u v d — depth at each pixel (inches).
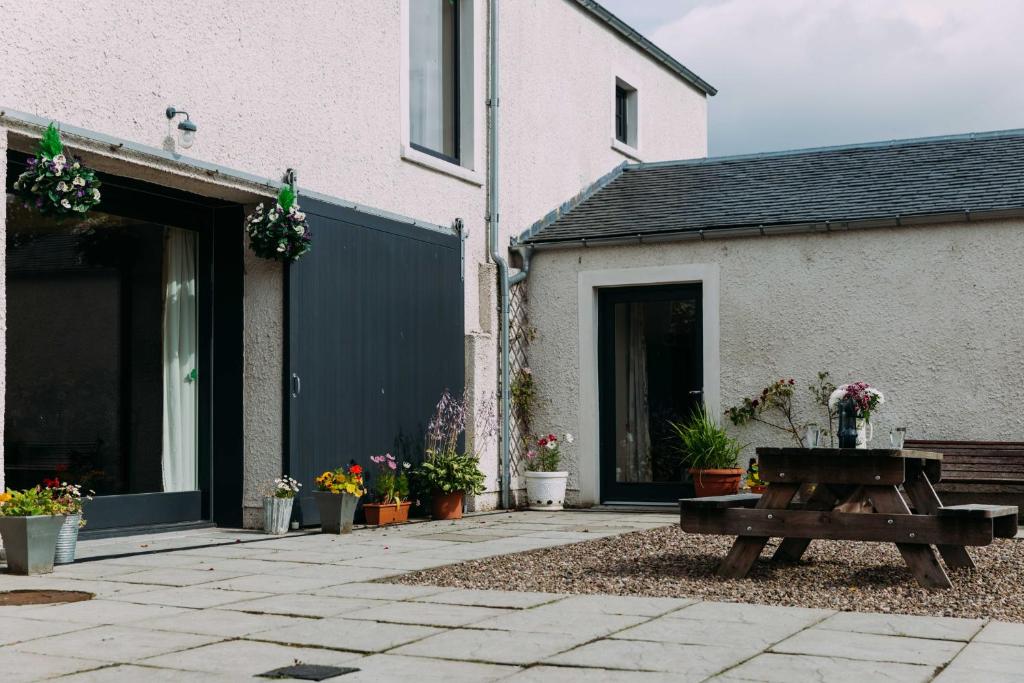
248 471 354.0
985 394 403.2
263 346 353.7
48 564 252.2
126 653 164.7
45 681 146.9
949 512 226.7
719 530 246.1
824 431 425.4
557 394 472.4
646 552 289.1
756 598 219.1
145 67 302.5
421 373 417.1
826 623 189.3
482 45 465.1
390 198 404.5
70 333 315.0
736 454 432.5
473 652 165.3
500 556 282.8
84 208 275.9
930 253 414.3
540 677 149.3
